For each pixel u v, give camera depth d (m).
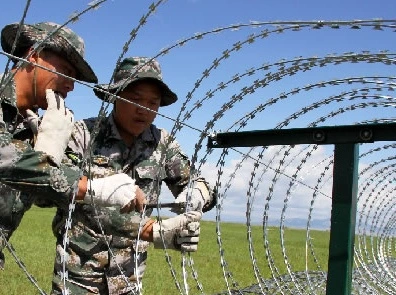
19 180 2.71
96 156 3.84
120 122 3.93
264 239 3.58
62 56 3.28
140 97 3.86
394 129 3.13
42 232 21.25
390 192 4.64
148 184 4.02
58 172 2.77
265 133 3.35
